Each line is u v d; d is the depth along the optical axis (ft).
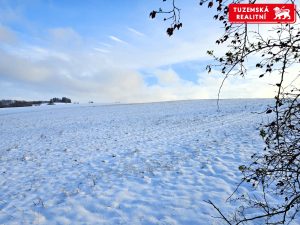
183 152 43.73
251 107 115.14
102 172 35.65
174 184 28.78
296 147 8.09
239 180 27.94
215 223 20.26
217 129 66.28
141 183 29.94
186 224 20.63
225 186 26.81
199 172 31.94
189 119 95.45
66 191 29.17
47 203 26.32
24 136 80.43
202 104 165.27
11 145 65.26
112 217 22.66
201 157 38.65
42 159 46.60
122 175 33.40
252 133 53.98
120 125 92.32
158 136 64.64
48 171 38.42
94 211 23.95
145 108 164.96
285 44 7.47
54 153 51.31
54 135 77.36
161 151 46.34
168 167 34.86
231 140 49.34
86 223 21.97
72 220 22.59
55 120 123.13
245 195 24.16
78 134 76.18
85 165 40.40
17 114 174.50
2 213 24.75
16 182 34.17
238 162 34.42
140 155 44.32
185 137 59.36
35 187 31.40
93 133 76.69
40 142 66.54
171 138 59.98
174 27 7.49
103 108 185.78
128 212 23.30
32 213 24.32
